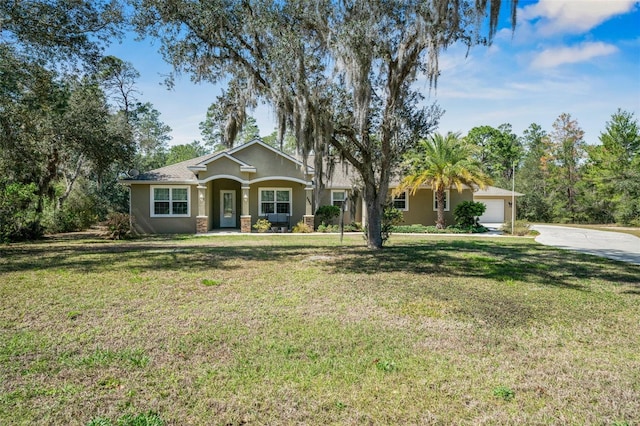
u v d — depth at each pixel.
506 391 3.15
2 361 3.69
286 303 5.86
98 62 12.77
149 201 19.83
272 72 9.30
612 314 5.42
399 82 10.77
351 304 5.82
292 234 19.02
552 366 3.70
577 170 36.09
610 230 23.80
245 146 20.50
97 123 18.53
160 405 2.92
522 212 36.44
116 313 5.30
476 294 6.49
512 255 11.47
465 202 21.83
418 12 9.26
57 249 12.54
